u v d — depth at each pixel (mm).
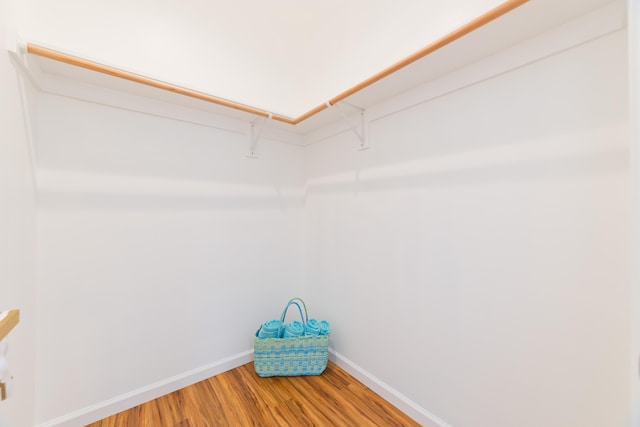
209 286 1854
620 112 881
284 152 2242
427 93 1414
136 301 1572
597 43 919
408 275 1533
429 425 1405
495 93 1173
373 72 1776
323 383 1789
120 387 1520
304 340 1842
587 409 945
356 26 1889
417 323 1485
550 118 1024
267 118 1885
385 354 1660
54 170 1330
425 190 1446
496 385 1174
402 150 1563
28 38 1187
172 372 1700
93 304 1438
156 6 1652
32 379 1234
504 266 1152
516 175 1114
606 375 909
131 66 1558
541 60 1043
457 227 1312
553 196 1020
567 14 930
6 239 976
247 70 2053
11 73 1017
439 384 1381
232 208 1959
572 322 978
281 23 2244
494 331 1182
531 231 1075
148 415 1483
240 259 2002
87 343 1420
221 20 1925
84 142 1411
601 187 917
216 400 1608
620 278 884
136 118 1567
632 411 675
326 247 2131
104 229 1470
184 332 1747
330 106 1640
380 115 1671
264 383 1778
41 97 1293
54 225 1328
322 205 2172
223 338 1920
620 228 883
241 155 1998
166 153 1672
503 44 1094
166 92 1507
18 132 1079
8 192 993
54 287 1329
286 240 2262
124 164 1531
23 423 1136
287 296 2270
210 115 1836
